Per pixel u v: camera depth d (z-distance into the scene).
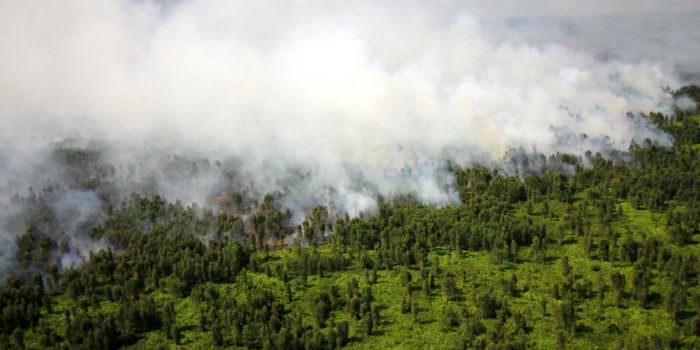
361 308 155.88
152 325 159.62
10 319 159.88
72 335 152.00
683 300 148.00
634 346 133.00
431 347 141.50
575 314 150.38
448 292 164.12
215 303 166.62
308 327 152.75
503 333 141.25
